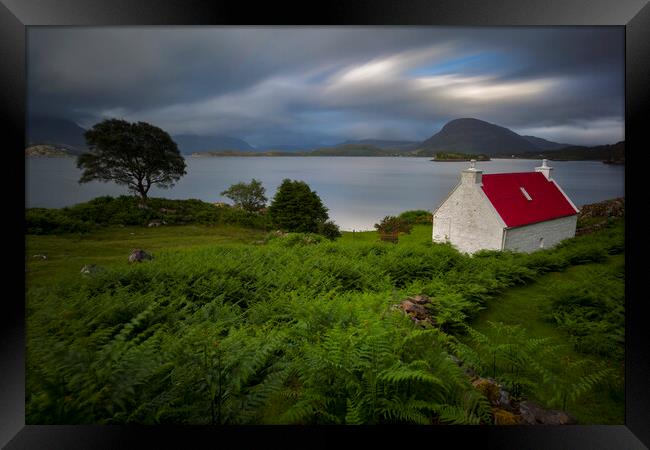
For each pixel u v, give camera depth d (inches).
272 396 146.6
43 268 557.9
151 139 1578.5
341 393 131.2
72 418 114.1
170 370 140.6
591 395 192.7
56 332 177.5
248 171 3833.7
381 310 214.2
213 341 153.3
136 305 228.4
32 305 233.5
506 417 140.9
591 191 1777.8
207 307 243.8
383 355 131.3
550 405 170.1
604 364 220.8
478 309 319.6
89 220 1092.5
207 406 127.6
